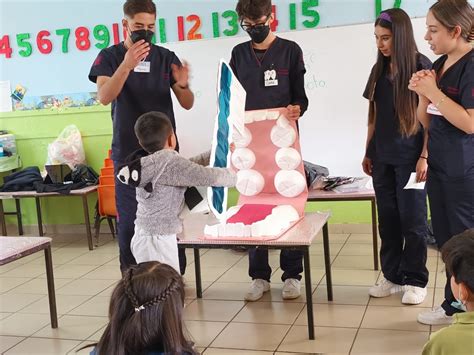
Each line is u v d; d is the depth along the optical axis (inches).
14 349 120.7
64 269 180.5
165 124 103.7
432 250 174.4
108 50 130.6
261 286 143.9
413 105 122.8
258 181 135.0
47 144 224.1
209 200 104.0
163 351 59.4
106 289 158.2
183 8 204.1
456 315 60.7
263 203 134.6
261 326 125.4
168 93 131.5
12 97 224.5
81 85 218.2
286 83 136.3
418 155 126.4
